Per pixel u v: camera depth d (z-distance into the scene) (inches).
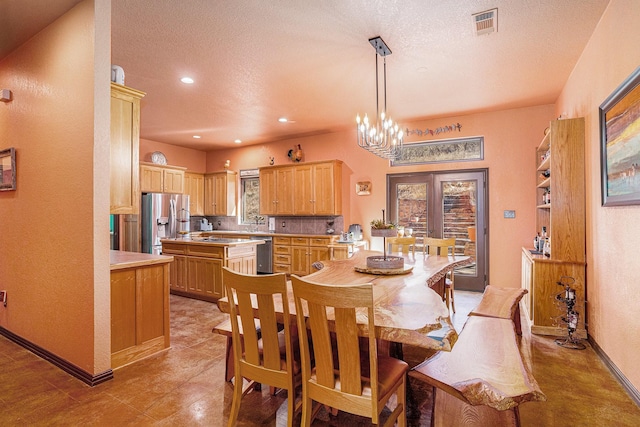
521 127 196.1
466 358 69.4
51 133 107.4
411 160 227.0
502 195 200.8
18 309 121.3
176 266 197.8
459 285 211.6
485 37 117.5
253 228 301.0
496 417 62.0
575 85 141.3
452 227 214.2
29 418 79.0
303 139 268.1
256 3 98.0
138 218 248.7
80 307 98.4
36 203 113.0
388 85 160.9
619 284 98.2
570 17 106.4
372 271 106.0
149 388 93.2
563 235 134.3
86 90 96.3
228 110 199.3
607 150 102.6
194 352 117.9
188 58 132.8
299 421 78.7
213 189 309.9
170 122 224.8
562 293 132.0
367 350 84.9
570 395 90.2
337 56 131.3
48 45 108.9
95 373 95.2
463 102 186.1
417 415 82.1
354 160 246.4
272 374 68.5
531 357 113.4
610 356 104.7
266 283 64.6
